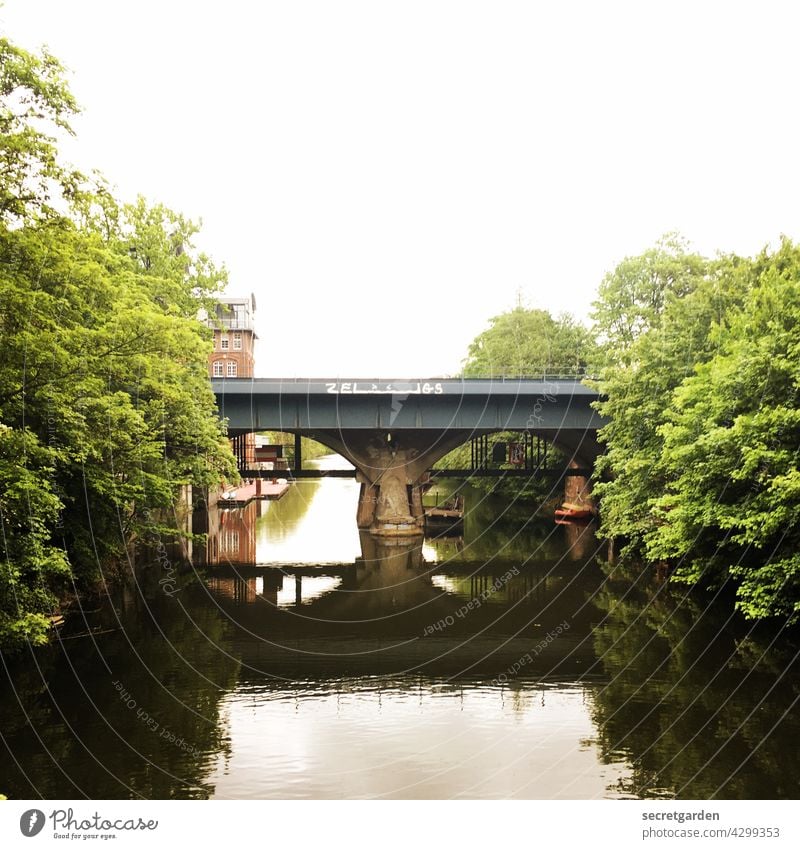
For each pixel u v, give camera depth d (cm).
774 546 2166
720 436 2022
